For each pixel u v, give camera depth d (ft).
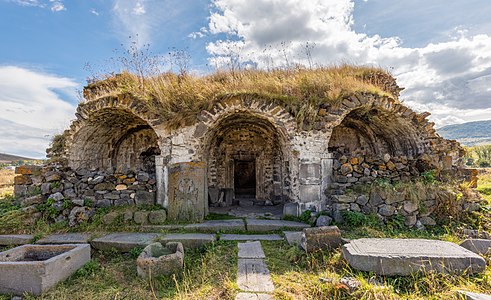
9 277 11.63
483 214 19.38
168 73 26.50
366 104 22.50
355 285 10.52
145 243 16.30
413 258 11.68
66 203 19.72
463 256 11.76
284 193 26.09
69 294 11.71
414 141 25.09
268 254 15.12
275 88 23.25
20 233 17.94
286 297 10.44
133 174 21.89
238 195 36.63
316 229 14.74
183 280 12.47
